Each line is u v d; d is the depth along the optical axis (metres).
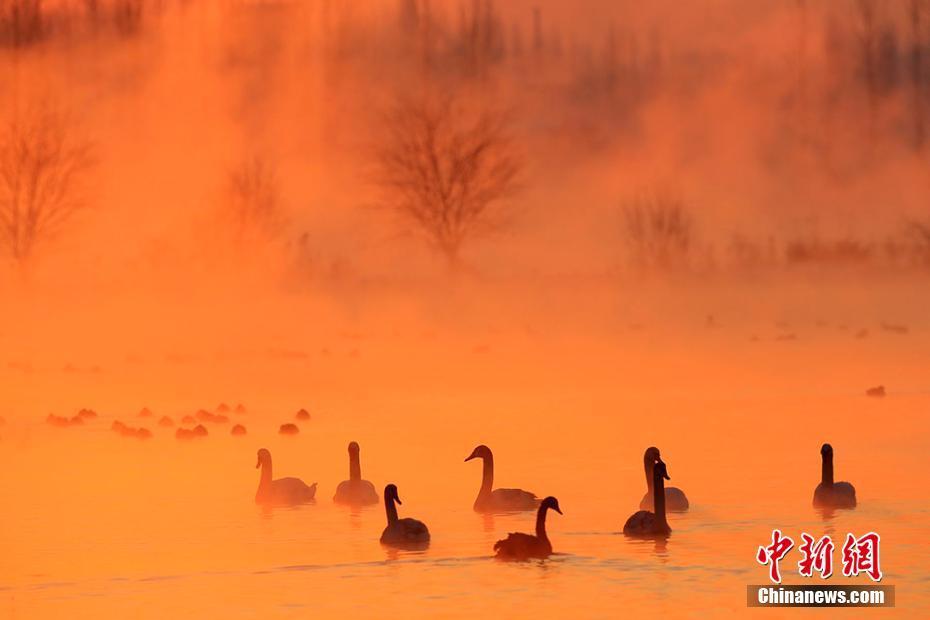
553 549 77.44
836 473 102.88
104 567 74.38
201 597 68.31
